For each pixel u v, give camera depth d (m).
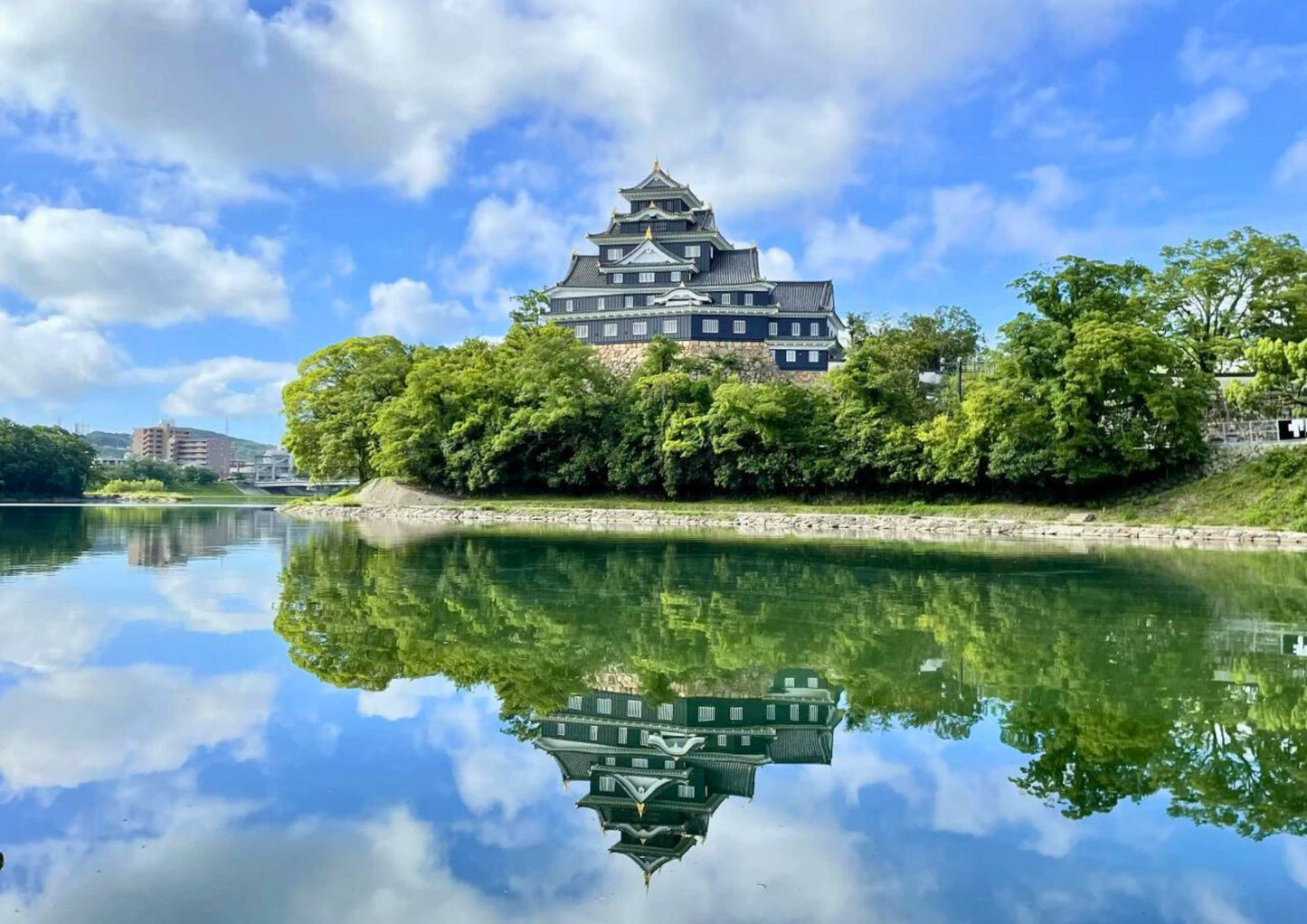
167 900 8.45
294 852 9.53
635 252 91.56
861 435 60.44
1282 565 33.12
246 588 27.50
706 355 80.25
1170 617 22.66
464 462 73.38
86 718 13.84
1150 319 55.97
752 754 12.91
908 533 52.06
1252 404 47.22
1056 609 23.86
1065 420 50.59
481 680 16.70
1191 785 11.49
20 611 22.84
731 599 25.81
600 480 72.75
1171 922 8.09
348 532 52.25
